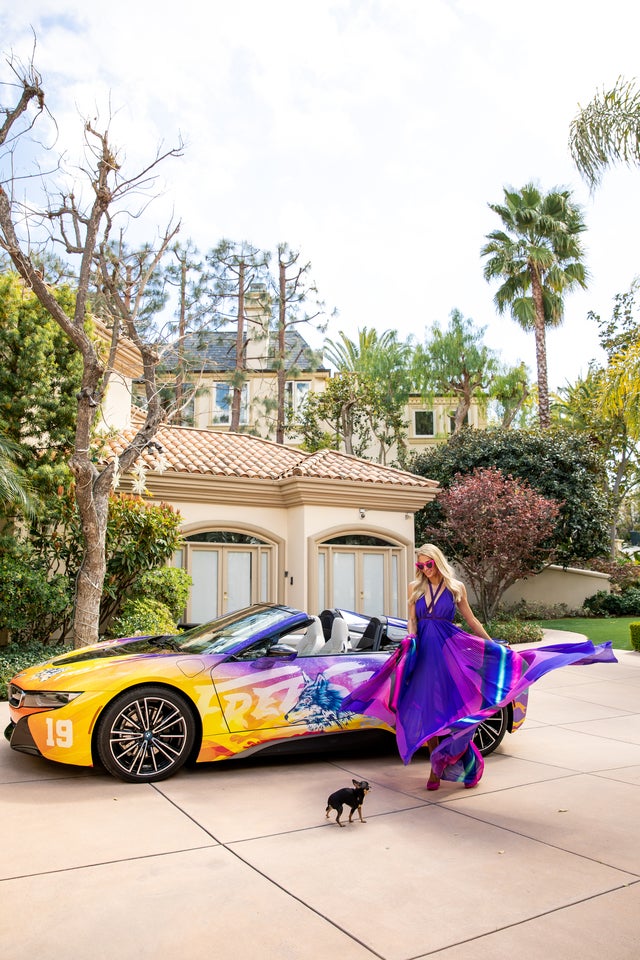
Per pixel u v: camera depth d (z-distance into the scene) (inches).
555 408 1254.3
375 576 621.3
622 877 148.8
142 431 410.3
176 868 151.7
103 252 410.6
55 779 217.0
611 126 523.5
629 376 609.6
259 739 230.5
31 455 431.2
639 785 218.5
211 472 561.9
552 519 720.3
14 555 404.5
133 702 216.5
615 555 1157.7
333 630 265.1
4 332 425.4
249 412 1080.2
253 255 1046.4
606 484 1138.7
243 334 1094.4
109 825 177.8
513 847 165.6
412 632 215.6
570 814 190.4
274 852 161.5
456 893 140.8
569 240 1032.8
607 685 422.3
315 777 226.2
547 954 117.9
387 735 250.4
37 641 417.7
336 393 1113.4
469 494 693.3
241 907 133.9
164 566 485.4
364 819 184.9
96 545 374.3
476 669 209.5
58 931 123.8
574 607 932.0
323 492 584.1
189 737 221.6
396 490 619.2
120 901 135.6
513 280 1074.1
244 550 585.6
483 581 724.7
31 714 216.2
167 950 118.2
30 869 150.1
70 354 447.5
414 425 1273.4
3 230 358.0
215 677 227.5
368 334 1240.2
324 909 133.4
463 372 1138.7
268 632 245.3
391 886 143.8
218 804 196.4
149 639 275.9
